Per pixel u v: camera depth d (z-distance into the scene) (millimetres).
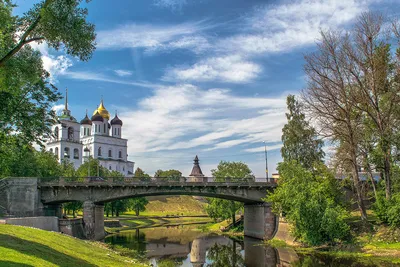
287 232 56000
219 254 49094
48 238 29391
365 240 45281
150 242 62125
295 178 54531
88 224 58781
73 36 22562
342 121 50312
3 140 40156
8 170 62906
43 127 43062
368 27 48375
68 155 136000
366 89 48562
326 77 50344
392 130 48781
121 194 60125
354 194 57406
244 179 64438
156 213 146250
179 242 62531
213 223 99500
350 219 53594
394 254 39594
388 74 49094
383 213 46938
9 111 35812
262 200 60469
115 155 159000
